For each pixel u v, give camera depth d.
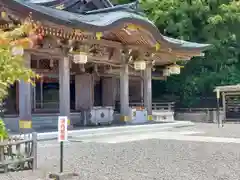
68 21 15.70
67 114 18.12
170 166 9.45
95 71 25.98
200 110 32.91
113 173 8.66
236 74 35.12
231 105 31.14
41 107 24.12
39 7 15.91
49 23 15.53
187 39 34.19
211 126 25.03
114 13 18.72
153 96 38.56
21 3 14.16
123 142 14.84
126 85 22.69
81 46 18.69
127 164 9.79
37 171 8.86
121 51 22.12
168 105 32.59
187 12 34.50
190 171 8.77
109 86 29.19
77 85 26.70
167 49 22.59
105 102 29.14
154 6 34.97
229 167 9.23
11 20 14.70
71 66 25.31
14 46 6.29
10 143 8.58
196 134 18.55
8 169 8.91
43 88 24.28
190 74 35.97
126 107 22.70
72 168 9.26
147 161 10.23
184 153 11.66
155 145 13.77
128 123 22.69
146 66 24.81
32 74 6.38
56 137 15.73
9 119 17.61
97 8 21.66
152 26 19.89
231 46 35.88
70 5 20.34
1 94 6.21
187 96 35.59
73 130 17.31
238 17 33.38
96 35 17.31
